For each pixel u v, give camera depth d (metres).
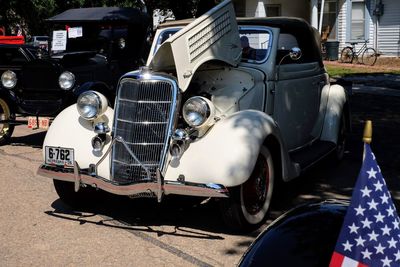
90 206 5.41
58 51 9.41
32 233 4.68
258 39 5.64
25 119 9.14
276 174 4.96
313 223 2.60
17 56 9.62
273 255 2.49
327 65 19.50
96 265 4.02
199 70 5.34
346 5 21.27
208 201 5.57
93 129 4.93
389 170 6.70
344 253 2.15
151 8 12.82
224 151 4.29
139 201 5.59
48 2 17.06
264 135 4.47
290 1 21.59
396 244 2.08
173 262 4.08
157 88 4.54
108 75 8.73
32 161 7.43
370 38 21.47
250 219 4.59
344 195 5.76
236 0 21.94
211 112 4.45
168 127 4.50
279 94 5.57
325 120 6.82
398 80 15.45
